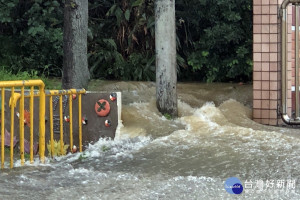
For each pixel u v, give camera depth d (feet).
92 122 28.60
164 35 32.83
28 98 28.43
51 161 26.27
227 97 39.65
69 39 33.19
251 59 44.37
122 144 28.14
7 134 28.81
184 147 27.27
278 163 24.41
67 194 20.52
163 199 19.81
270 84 32.78
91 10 49.49
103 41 47.70
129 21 47.80
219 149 26.76
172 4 32.94
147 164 25.00
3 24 47.44
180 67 48.60
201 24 47.70
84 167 25.00
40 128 25.66
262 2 32.58
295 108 32.60
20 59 45.34
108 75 48.42
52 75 46.75
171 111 32.91
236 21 44.39
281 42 32.45
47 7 44.98
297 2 31.91
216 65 45.85
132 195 20.29
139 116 31.42
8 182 22.30
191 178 22.47
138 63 46.78
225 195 20.22
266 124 32.99
